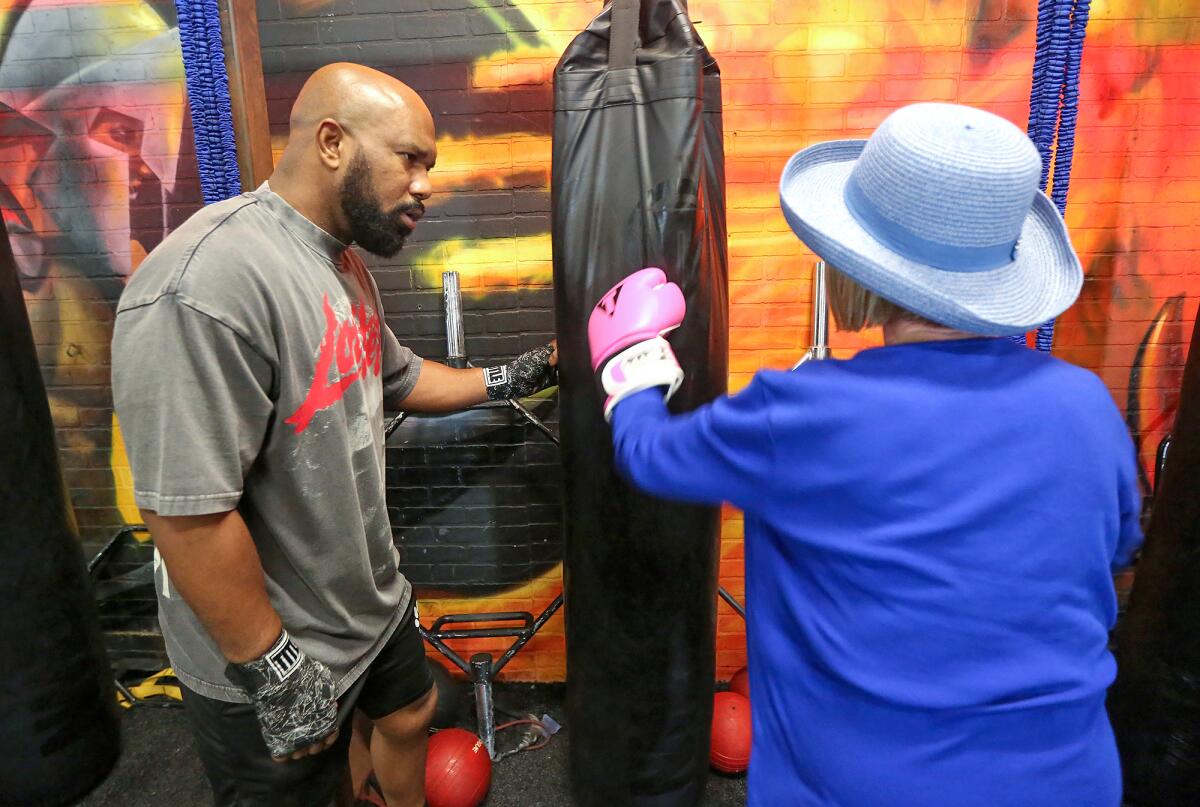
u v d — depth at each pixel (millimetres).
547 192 2023
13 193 2104
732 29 1903
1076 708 728
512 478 2225
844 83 1925
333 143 1136
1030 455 690
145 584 2334
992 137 653
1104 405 740
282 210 1164
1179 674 1605
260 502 1145
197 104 1385
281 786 1198
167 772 1988
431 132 1200
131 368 965
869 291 752
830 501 719
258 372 1054
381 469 1384
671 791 1633
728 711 1963
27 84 2037
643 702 1575
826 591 753
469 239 2064
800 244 2025
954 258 677
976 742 717
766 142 1968
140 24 1993
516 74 1956
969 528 690
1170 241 2008
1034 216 813
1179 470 1603
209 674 1154
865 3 1875
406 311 2125
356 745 1757
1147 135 1941
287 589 1204
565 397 1506
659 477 797
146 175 2084
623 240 1390
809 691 788
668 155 1349
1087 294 2057
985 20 1873
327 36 1953
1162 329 2062
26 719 1690
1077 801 731
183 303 964
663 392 941
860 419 690
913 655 714
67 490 1780
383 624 1371
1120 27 1881
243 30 1455
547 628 2316
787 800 828
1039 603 700
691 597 1539
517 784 1947
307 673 1118
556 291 1482
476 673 2010
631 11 1352
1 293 1566
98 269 2150
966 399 694
